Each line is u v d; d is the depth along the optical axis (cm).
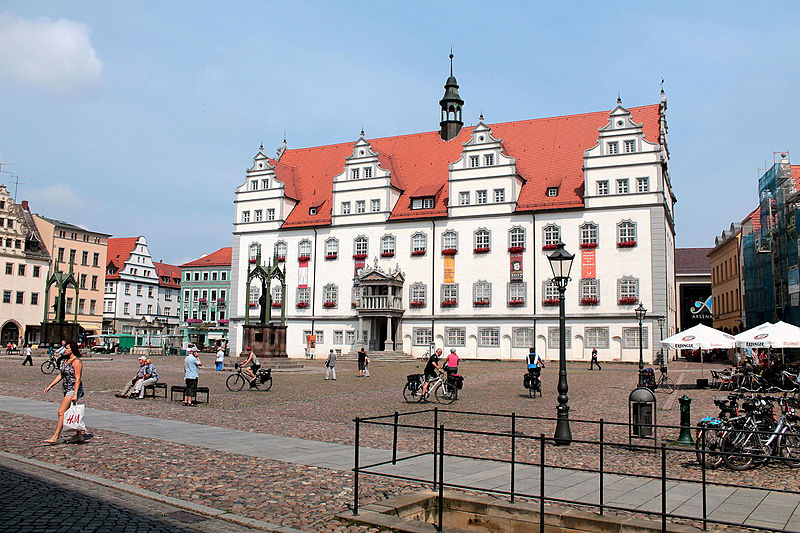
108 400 2777
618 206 6650
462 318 7244
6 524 971
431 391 3259
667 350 6391
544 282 6919
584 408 2694
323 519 1070
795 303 5328
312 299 8038
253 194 8506
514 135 7906
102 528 973
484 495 1227
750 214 7431
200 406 2658
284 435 1909
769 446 1527
